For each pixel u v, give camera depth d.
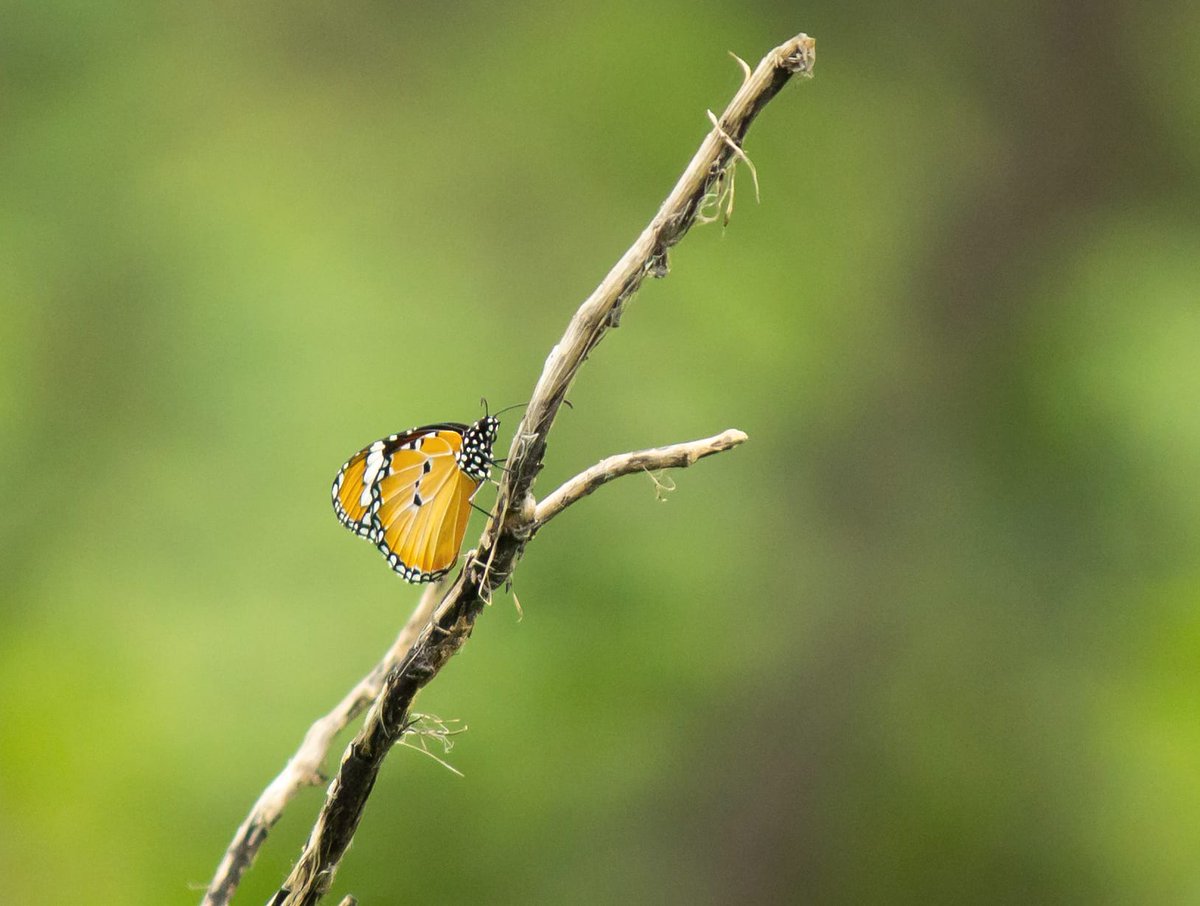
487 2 13.23
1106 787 12.86
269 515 11.05
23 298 11.94
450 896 11.16
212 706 10.59
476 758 11.12
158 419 11.48
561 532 11.65
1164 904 12.36
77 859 10.56
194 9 13.01
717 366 12.00
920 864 12.99
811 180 12.92
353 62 13.13
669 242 2.83
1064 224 13.95
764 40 12.98
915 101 13.64
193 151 12.52
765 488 12.60
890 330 13.27
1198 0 14.05
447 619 2.98
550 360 2.87
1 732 10.86
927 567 13.45
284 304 11.44
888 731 13.20
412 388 11.26
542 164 12.57
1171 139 14.15
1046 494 13.13
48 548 11.52
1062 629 13.23
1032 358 13.09
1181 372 12.23
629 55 12.66
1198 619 12.54
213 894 3.66
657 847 12.14
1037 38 13.95
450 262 12.19
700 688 11.91
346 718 3.88
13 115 12.48
